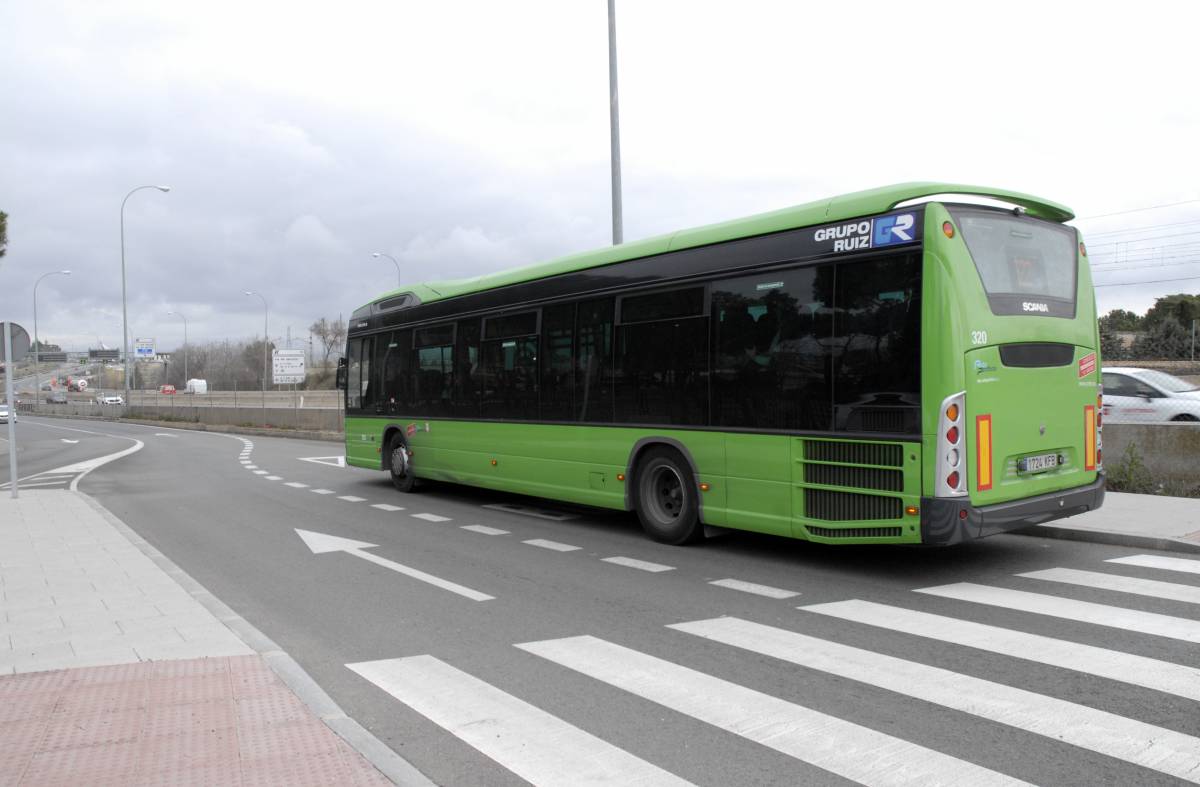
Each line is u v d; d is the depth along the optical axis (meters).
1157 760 3.56
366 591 7.08
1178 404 14.30
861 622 5.80
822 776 3.50
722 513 7.92
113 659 4.95
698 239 8.20
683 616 6.09
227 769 3.44
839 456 6.89
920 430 6.34
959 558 7.74
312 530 10.34
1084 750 3.68
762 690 4.54
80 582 7.16
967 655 5.02
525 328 10.53
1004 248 6.78
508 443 10.86
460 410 11.91
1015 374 6.68
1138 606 6.00
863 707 4.25
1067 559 7.58
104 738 3.76
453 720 4.20
